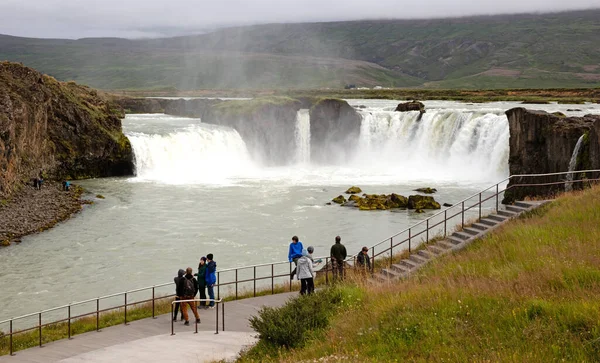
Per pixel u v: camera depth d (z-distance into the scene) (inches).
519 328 608.1
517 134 2322.8
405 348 624.4
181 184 2940.5
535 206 1107.3
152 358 772.6
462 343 608.4
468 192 2640.3
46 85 3129.9
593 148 1754.4
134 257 1685.5
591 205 1045.2
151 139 3361.2
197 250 1749.5
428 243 1158.3
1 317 1253.1
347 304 823.1
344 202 2417.6
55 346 922.1
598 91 6545.3
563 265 773.9
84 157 3142.2
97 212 2252.7
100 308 1291.8
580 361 525.3
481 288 751.1
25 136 2689.5
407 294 790.5
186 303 963.3
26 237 1892.2
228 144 3651.6
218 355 774.5
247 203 2426.2
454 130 3437.5
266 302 1088.8
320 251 1718.8
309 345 712.4
